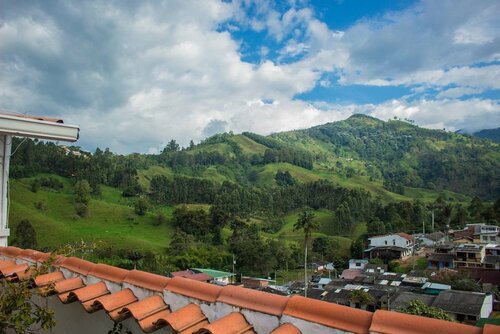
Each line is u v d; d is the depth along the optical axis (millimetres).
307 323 2457
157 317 3104
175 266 55750
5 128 5020
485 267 48750
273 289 42156
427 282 41875
